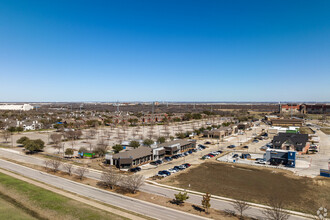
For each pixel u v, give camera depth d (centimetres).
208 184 5959
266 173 6969
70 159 8412
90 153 8706
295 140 10162
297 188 5712
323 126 18638
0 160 8169
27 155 9069
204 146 10981
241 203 4278
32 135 13925
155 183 5981
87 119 19212
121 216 4141
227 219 4100
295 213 4356
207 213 4331
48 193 5141
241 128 17225
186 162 8231
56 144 10794
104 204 4662
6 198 4925
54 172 6825
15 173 6656
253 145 11612
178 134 13200
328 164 8069
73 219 4006
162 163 8038
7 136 12106
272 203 4612
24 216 4147
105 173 5909
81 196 5053
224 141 12719
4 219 3994
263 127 18762
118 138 13100
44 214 4203
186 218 4119
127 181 5381
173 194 5266
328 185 5931
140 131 15938
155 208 4519
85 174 6706
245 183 6056
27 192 5156
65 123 17938
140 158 7856
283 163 8069
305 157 9131
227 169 7356
